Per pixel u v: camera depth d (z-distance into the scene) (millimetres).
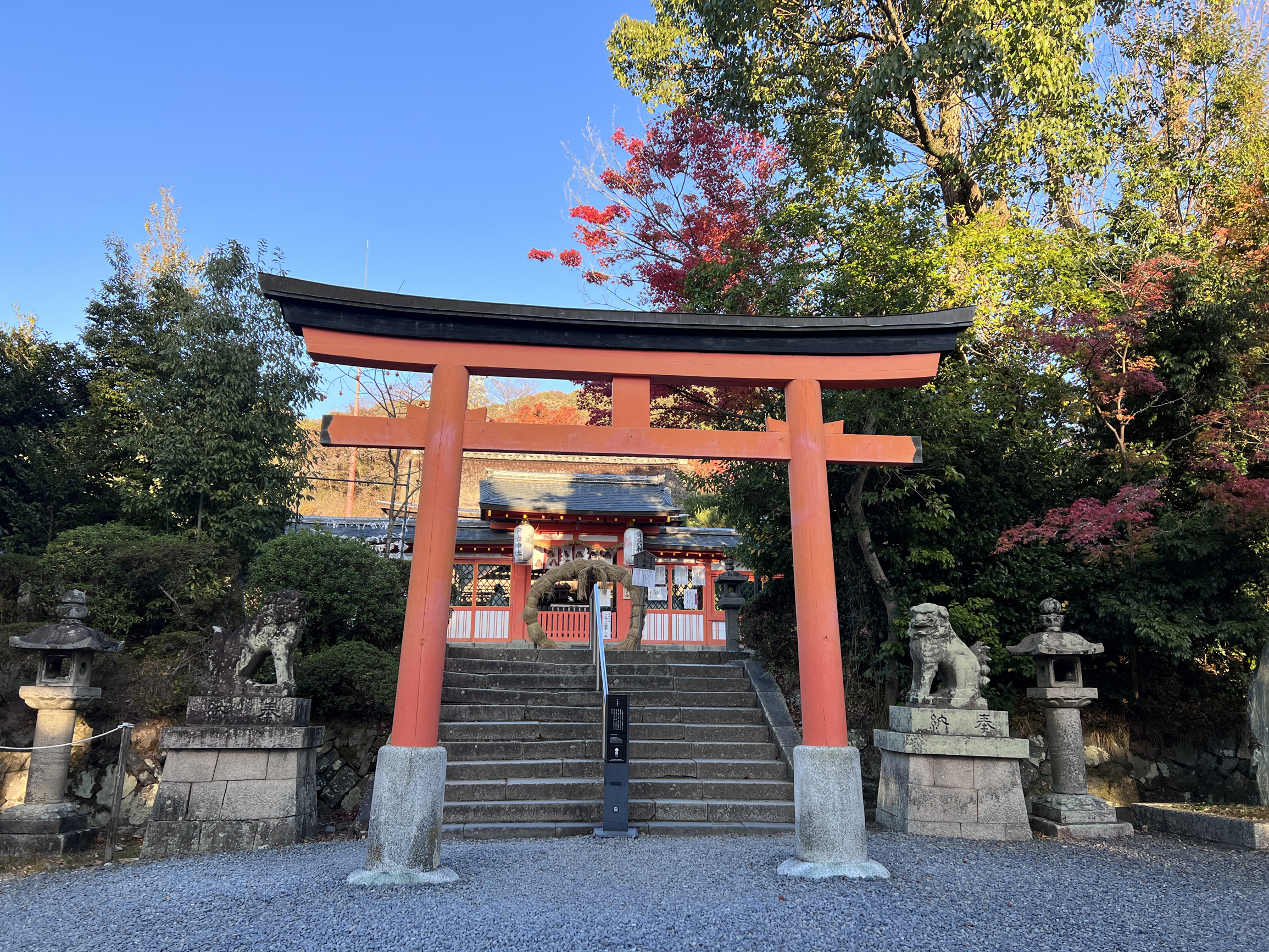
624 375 6348
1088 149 11508
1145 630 8703
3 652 8922
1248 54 13133
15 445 13648
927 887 5195
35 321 15906
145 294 15766
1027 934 4309
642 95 15320
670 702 10258
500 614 17391
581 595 15453
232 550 11969
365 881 5090
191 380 12891
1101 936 4336
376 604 11180
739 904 4668
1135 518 8758
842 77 12836
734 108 12805
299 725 7395
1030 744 10008
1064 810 7781
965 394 10172
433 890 4934
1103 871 6031
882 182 11828
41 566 10117
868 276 9992
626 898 4797
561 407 31188
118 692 9234
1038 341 10336
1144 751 10305
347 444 5992
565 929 4168
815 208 10492
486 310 6062
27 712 8812
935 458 9906
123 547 10242
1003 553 10086
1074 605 9672
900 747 7898
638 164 15375
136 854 7230
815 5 12695
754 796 8289
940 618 8125
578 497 18484
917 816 7617
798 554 6168
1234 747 9930
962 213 13219
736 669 11180
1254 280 9961
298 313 5922
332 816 8984
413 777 5297
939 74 10570
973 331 10914
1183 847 7199
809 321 6320
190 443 12203
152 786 8859
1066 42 10664
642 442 6230
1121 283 10469
